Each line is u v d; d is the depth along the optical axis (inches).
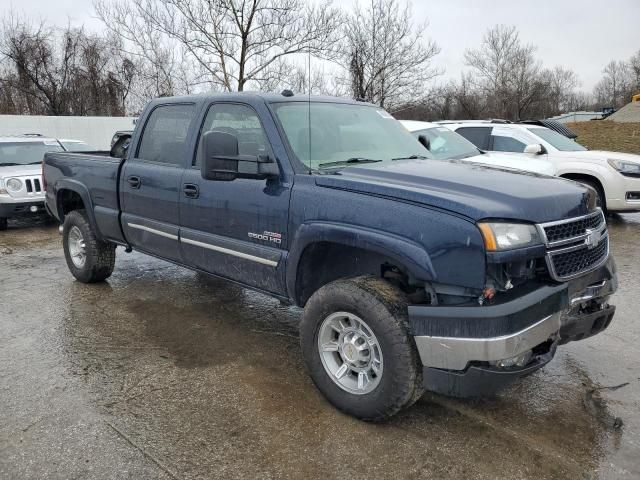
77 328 189.0
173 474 110.0
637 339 176.4
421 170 138.9
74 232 241.1
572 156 370.0
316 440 121.4
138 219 197.2
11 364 159.8
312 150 149.9
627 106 2132.1
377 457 115.5
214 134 139.2
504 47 1819.6
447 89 1542.8
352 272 143.4
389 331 117.6
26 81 1163.3
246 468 112.0
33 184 382.0
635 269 257.1
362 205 125.1
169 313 204.7
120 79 1120.2
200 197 167.2
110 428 125.9
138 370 156.3
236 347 173.5
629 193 355.3
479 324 108.7
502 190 119.8
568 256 120.1
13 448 118.2
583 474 109.6
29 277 257.3
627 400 138.3
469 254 109.3
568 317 125.3
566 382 148.0
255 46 694.5
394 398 119.3
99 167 215.5
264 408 135.1
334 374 132.6
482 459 114.7
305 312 134.6
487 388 113.2
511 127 392.8
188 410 134.2
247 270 156.4
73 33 1170.6
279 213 142.7
